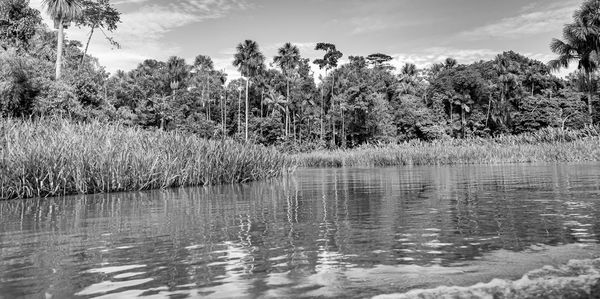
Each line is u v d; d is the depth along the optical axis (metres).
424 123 60.03
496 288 2.97
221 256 4.15
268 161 18.73
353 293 2.96
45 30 34.72
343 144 62.72
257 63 57.09
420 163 32.44
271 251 4.32
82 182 11.70
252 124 69.06
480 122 62.19
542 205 7.12
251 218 6.61
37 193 10.94
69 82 26.23
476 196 8.89
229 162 15.78
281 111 75.31
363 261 3.82
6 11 30.50
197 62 83.94
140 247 4.63
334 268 3.62
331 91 70.06
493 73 70.31
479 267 3.52
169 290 3.15
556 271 3.34
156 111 56.19
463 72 62.44
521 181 12.40
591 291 2.84
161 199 9.94
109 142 12.92
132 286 3.26
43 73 24.27
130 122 31.53
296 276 3.42
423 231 5.20
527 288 2.94
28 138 11.98
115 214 7.36
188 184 14.41
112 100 41.53
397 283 3.16
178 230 5.66
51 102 22.30
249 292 3.06
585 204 7.09
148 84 69.06
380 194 10.02
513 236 4.71
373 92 65.06
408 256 3.96
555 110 55.22
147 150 13.74
